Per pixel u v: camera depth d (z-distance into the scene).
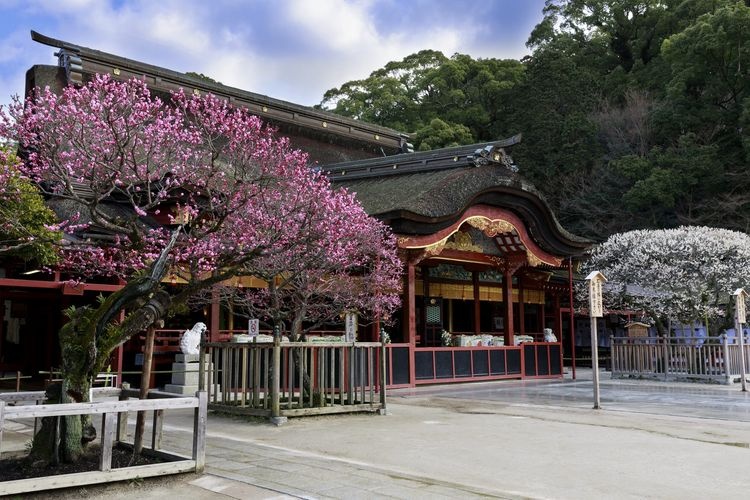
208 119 12.40
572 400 17.14
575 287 30.88
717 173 43.59
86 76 24.92
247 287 19.00
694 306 28.02
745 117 43.22
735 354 23.17
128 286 8.42
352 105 58.72
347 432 11.25
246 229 12.21
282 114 32.25
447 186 20.95
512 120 54.03
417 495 6.75
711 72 48.34
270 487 7.09
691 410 14.91
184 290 9.51
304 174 13.66
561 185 50.28
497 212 22.89
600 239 47.03
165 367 20.34
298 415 12.66
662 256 27.66
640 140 49.47
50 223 15.08
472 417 13.50
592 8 67.25
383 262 18.09
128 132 9.78
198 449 7.81
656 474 7.98
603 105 53.34
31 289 19.92
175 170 11.72
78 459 8.09
